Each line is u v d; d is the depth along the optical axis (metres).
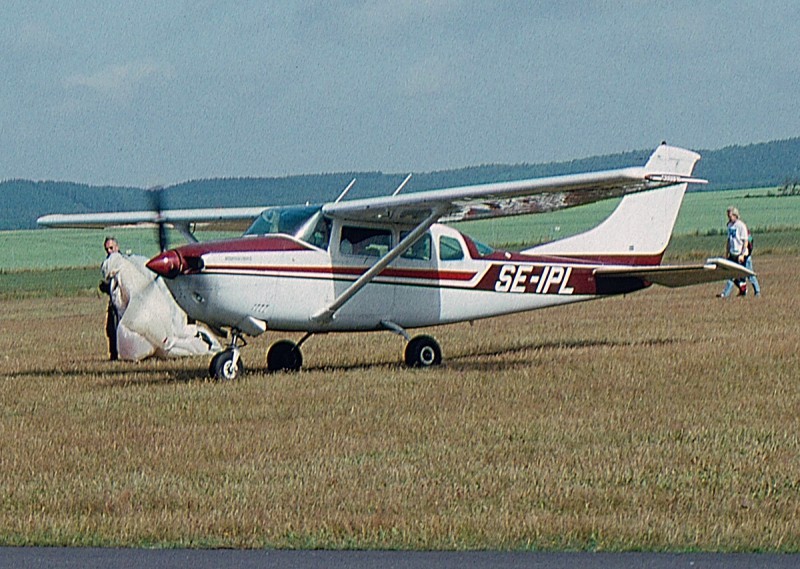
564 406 43.62
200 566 24.44
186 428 41.25
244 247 53.66
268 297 54.19
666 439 37.09
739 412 41.44
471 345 67.81
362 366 59.53
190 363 64.12
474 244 62.03
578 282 65.44
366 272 56.72
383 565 24.22
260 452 36.69
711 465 33.28
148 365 63.94
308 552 25.47
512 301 63.22
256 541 26.38
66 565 24.66
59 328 98.06
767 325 70.31
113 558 25.20
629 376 50.44
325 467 34.22
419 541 26.02
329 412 43.97
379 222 57.69
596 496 29.97
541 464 33.88
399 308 59.12
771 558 24.14
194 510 29.56
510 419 41.16
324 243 56.06
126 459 36.16
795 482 31.09
